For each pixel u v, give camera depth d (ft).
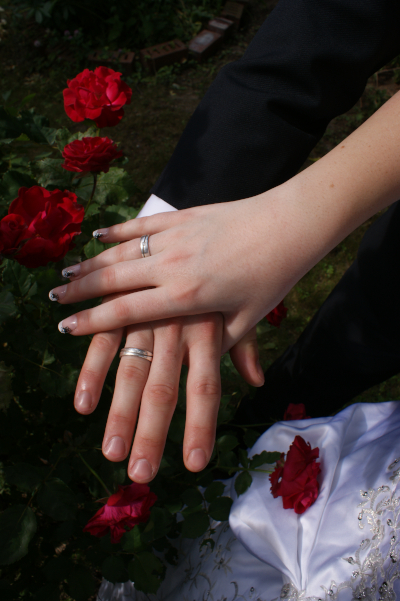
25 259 1.86
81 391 1.80
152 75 6.24
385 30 1.84
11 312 1.87
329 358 2.46
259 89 1.92
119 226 1.93
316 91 1.90
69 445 2.11
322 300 4.10
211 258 1.77
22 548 1.92
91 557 2.17
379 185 1.71
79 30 6.41
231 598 2.00
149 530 2.07
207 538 2.24
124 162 2.51
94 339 1.84
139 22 6.52
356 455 1.97
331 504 1.88
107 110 2.09
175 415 2.05
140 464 1.72
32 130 2.38
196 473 2.28
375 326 2.29
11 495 2.26
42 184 2.32
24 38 6.57
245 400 2.73
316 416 2.72
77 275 1.90
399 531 1.67
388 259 2.18
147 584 1.99
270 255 1.75
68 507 1.97
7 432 2.07
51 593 2.08
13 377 2.07
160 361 1.81
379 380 2.50
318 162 1.76
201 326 1.83
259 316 1.83
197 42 6.44
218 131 1.95
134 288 1.83
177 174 1.99
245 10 6.99
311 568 1.80
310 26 1.87
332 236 1.73
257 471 2.15
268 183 1.96
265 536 1.94
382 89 5.87
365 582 1.69
